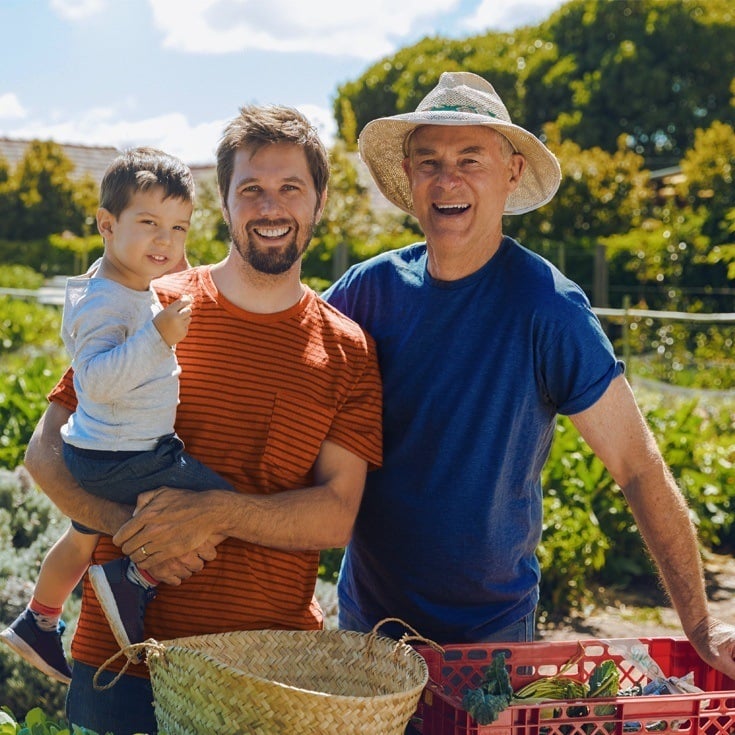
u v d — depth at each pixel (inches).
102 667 100.4
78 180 1454.2
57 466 118.2
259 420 118.3
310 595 121.7
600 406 121.8
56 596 131.0
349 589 141.9
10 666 187.8
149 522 110.9
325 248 834.2
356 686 106.3
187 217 116.9
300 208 117.0
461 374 124.9
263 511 113.0
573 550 279.9
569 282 125.9
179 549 111.3
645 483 122.7
